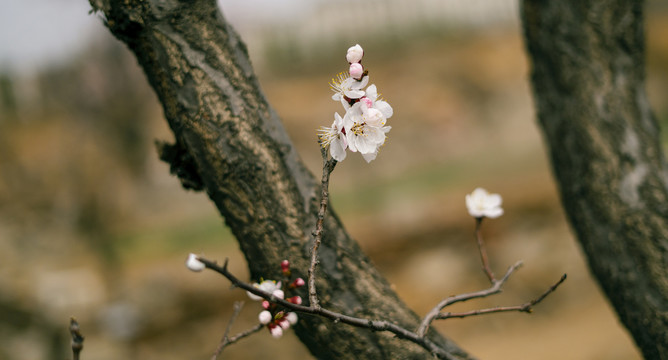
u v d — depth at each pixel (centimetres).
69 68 1232
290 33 2166
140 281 778
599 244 152
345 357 117
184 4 114
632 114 158
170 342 679
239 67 118
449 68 1920
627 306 144
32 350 600
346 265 119
